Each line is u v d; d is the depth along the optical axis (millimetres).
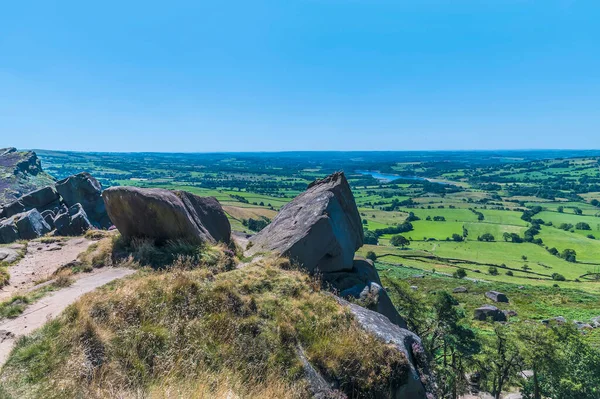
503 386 38594
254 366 7879
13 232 25031
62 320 7793
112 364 6906
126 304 8359
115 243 14406
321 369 8344
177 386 6848
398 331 10469
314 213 16969
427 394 9094
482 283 90562
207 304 8906
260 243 17625
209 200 17141
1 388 6066
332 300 11078
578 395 28812
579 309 69625
